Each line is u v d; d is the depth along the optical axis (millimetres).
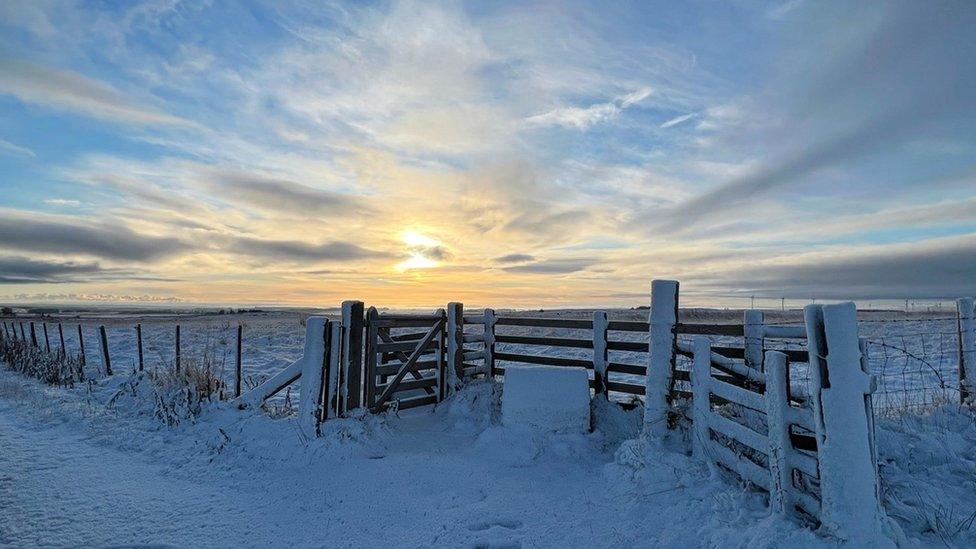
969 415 6598
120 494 5359
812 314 4008
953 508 4371
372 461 6676
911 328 18641
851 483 3697
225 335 24141
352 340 8023
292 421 7438
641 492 5211
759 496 4773
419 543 4395
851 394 3773
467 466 6520
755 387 6914
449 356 9992
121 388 9711
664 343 6828
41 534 4387
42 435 7605
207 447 6961
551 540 4410
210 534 4512
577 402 7578
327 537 4500
